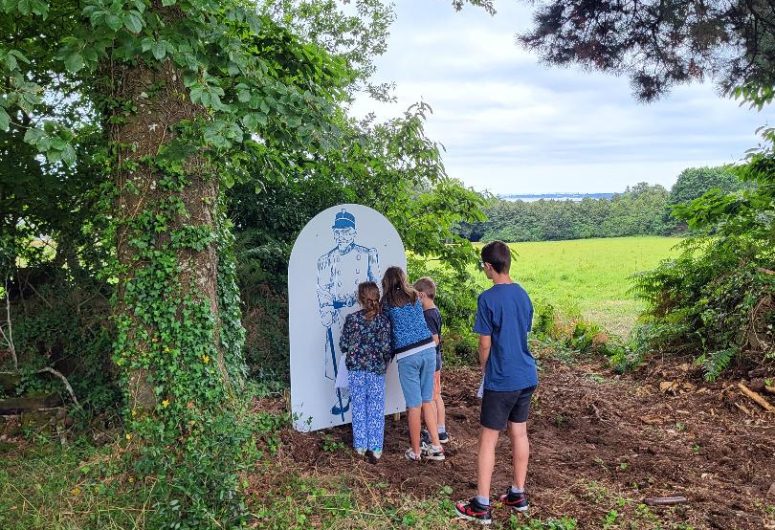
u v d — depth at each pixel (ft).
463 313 33.06
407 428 21.01
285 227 29.66
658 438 20.38
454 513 14.62
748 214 31.48
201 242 16.97
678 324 29.84
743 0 26.89
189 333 16.75
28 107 12.61
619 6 28.50
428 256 33.22
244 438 15.51
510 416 14.61
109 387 20.38
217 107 13.96
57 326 21.02
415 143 30.27
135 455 16.03
